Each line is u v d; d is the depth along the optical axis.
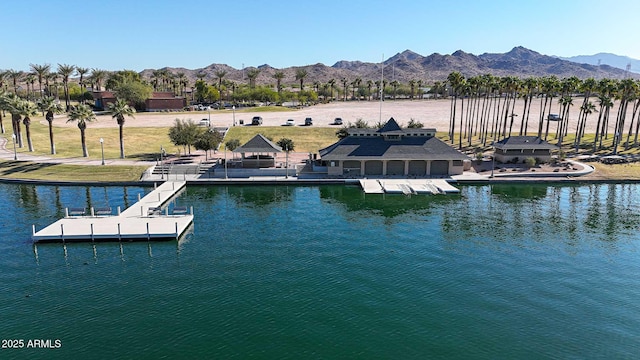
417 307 32.31
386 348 27.36
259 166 75.69
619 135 96.75
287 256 41.62
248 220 52.50
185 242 45.38
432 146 75.44
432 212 55.69
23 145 91.81
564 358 26.61
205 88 192.12
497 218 53.31
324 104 190.00
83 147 83.12
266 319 30.58
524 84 95.69
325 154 73.94
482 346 27.69
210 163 79.31
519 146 80.44
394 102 195.25
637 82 90.81
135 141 98.06
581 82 93.94
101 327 29.66
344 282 36.22
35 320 30.48
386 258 41.16
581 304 32.97
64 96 195.75
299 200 61.47
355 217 53.53
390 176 73.62
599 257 41.66
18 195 63.31
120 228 47.38
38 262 40.41
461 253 42.47
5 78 133.88
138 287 35.41
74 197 62.25
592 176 73.62
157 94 169.88
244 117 132.12
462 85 97.00
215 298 33.56
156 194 62.12
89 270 38.66
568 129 114.38
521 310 32.03
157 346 27.55
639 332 29.34
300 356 26.53
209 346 27.53
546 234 47.84
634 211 56.34
